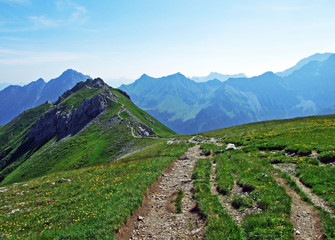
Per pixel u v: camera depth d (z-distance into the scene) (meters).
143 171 26.69
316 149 24.97
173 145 63.56
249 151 32.22
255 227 12.19
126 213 15.45
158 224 14.74
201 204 15.76
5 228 16.20
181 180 23.16
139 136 136.62
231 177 20.75
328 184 15.89
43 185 28.50
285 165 22.41
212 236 12.01
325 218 12.27
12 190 28.05
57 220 16.20
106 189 21.38
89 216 15.49
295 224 12.33
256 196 15.66
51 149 153.50
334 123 43.28
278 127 54.69
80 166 113.94
